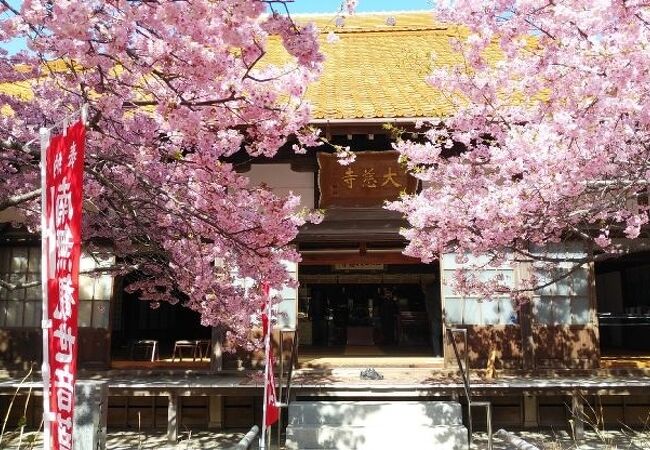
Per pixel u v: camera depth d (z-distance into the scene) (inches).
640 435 345.7
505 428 366.9
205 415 377.4
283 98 232.7
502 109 275.9
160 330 649.6
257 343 326.3
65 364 130.0
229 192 250.7
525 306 381.1
